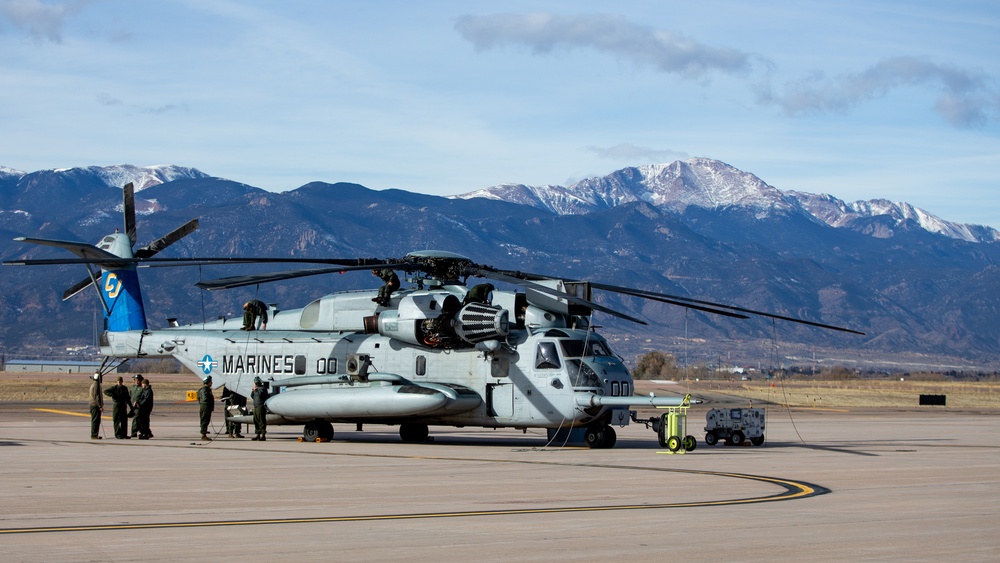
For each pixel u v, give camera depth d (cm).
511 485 1816
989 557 1179
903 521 1427
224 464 2180
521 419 2728
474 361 2789
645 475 2009
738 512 1491
